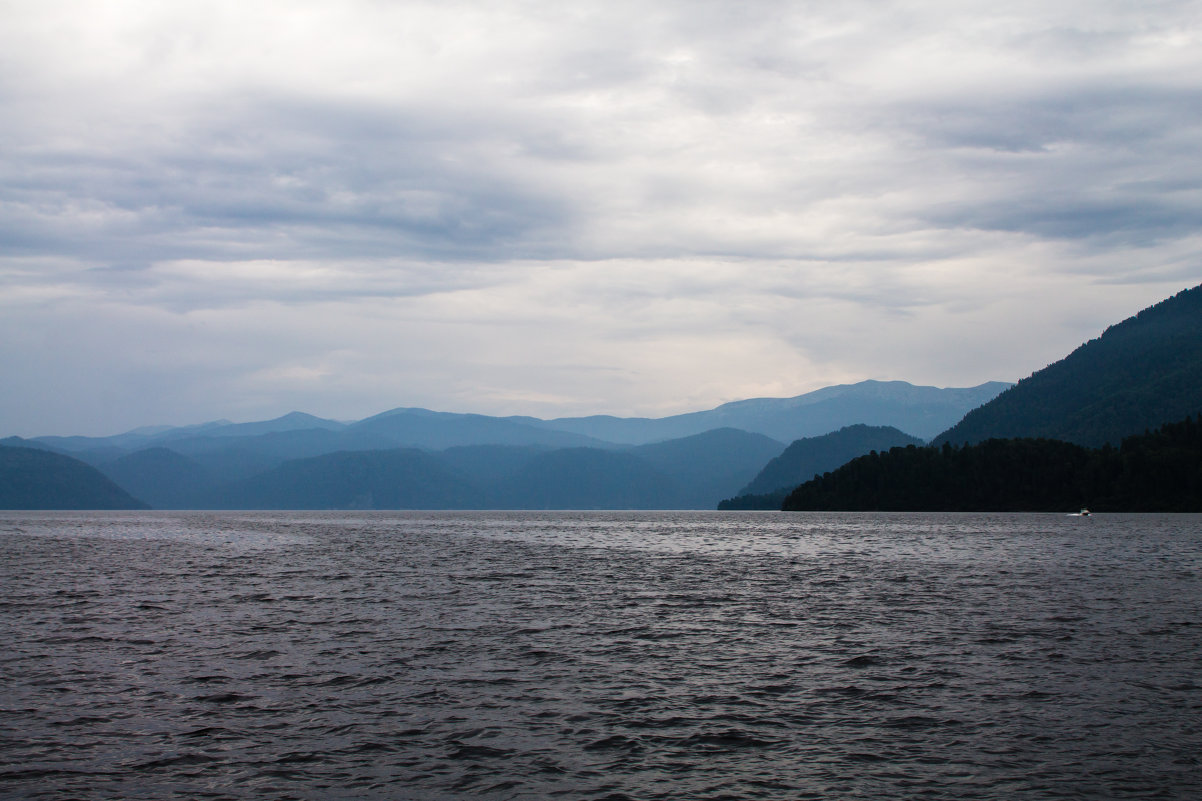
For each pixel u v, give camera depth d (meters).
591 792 23.80
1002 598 61.41
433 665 38.62
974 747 27.23
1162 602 58.69
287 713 30.94
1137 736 28.14
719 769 25.47
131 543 145.50
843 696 33.19
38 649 42.31
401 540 156.00
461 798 23.41
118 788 24.02
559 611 55.91
